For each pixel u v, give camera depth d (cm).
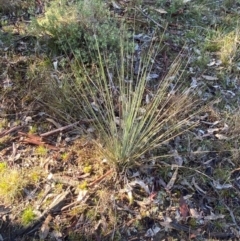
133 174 262
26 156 272
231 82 324
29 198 252
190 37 354
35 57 325
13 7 363
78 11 329
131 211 247
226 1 393
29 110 295
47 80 305
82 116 291
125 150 254
